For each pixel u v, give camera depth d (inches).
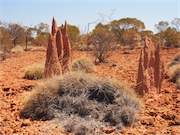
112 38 832.3
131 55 932.0
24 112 265.6
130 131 222.1
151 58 326.3
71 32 1014.4
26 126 230.2
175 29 1336.1
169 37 1299.2
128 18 1489.9
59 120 244.4
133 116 241.8
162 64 339.9
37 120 248.5
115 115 241.3
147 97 311.7
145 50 322.7
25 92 343.0
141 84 315.0
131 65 643.5
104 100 271.0
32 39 1817.2
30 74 458.6
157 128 224.1
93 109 254.8
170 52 998.4
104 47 765.9
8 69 612.1
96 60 773.9
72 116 248.1
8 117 247.0
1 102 296.8
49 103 267.6
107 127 229.9
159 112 257.4
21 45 1505.9
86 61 547.8
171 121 239.1
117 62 725.3
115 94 271.6
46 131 217.6
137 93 305.0
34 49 1284.4
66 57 394.0
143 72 314.8
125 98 267.1
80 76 291.6
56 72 350.6
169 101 296.2
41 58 890.1
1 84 391.5
